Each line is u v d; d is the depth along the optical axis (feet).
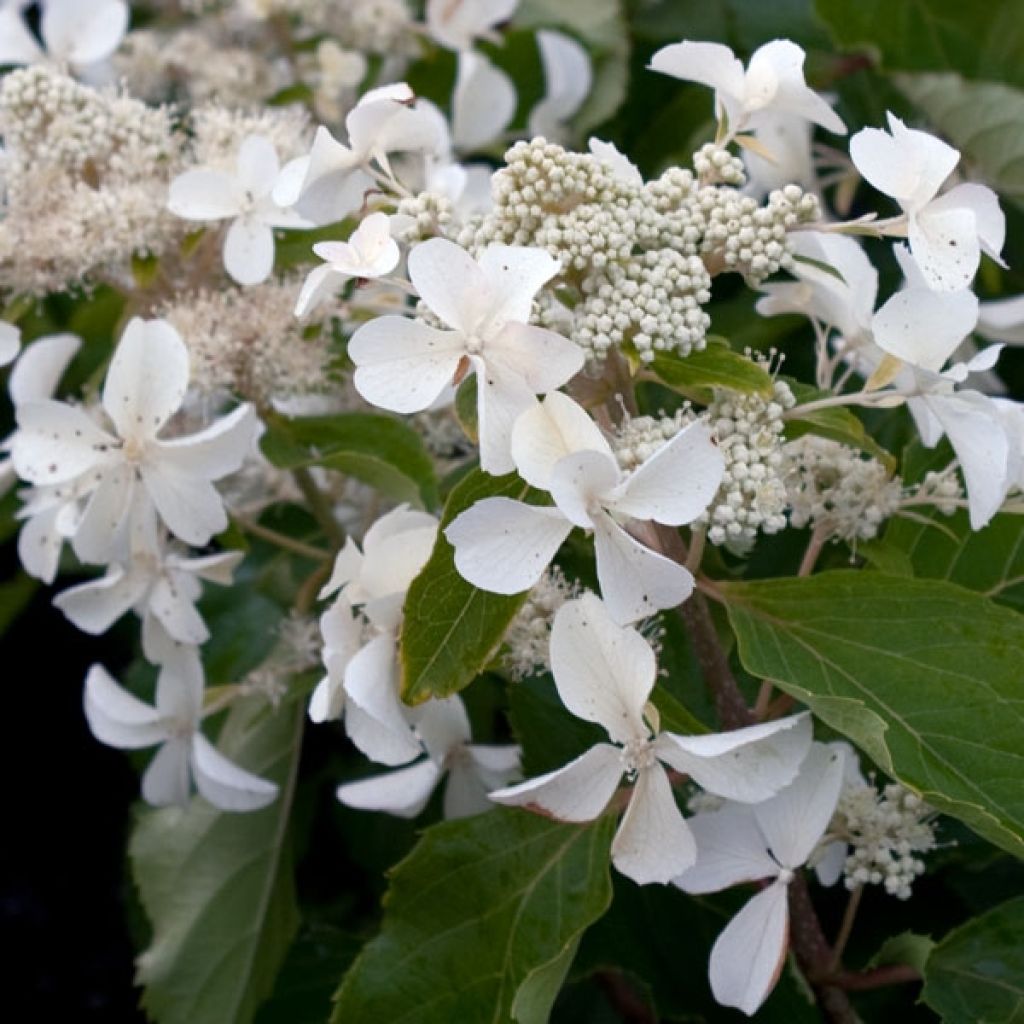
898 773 0.97
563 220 1.00
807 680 1.01
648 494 0.92
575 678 0.98
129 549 1.17
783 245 1.03
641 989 1.34
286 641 1.36
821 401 1.03
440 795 1.43
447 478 1.32
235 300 1.25
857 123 1.70
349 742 1.50
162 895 1.39
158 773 1.28
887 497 1.10
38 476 1.14
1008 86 1.58
